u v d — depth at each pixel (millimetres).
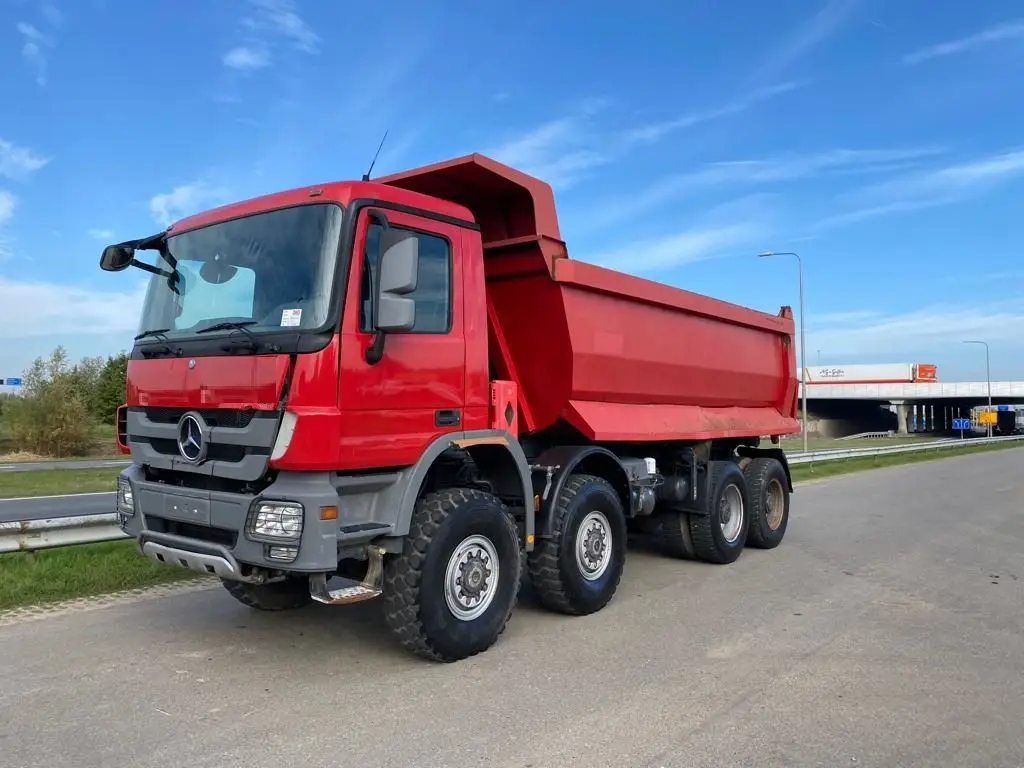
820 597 6980
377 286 4520
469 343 5332
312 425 4223
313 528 4219
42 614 6059
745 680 4789
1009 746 3889
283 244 4660
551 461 6254
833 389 78875
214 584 7074
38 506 14516
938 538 10398
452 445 5160
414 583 4785
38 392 34031
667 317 7793
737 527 8781
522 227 6246
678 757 3713
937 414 97062
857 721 4172
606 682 4730
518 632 5812
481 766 3596
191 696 4414
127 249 5355
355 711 4223
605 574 6480
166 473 5039
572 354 6352
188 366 4750
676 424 7973
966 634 5824
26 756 3633
